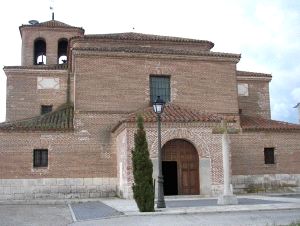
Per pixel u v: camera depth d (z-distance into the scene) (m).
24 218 18.70
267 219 15.27
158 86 30.70
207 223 14.66
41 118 30.62
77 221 16.88
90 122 29.20
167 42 35.03
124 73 30.09
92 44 33.84
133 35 36.38
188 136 26.39
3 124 29.67
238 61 32.09
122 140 26.66
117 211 18.91
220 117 27.48
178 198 25.00
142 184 18.61
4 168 27.97
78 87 29.36
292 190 31.61
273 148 31.86
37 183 28.14
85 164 28.80
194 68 31.28
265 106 37.47
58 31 41.50
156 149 25.70
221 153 26.66
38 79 34.72
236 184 30.69
